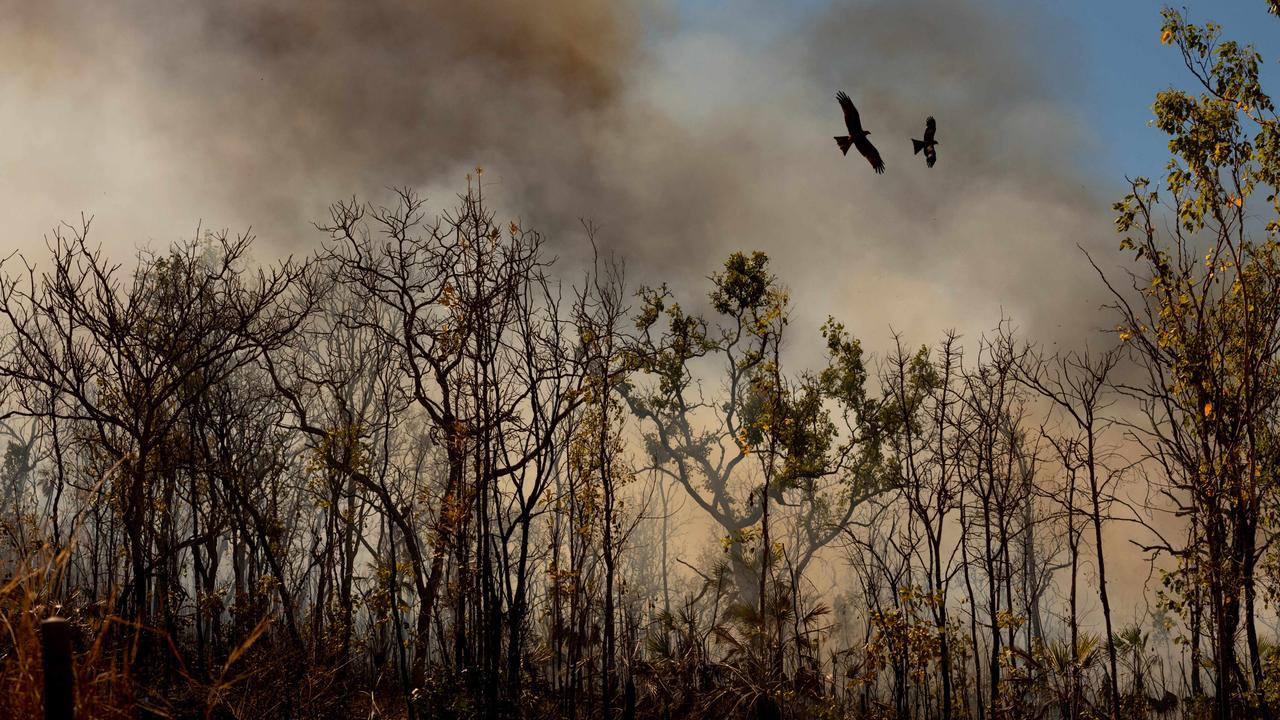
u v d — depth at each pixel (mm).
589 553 25969
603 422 24281
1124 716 22234
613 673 23797
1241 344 19219
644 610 35969
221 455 26516
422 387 23547
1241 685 19359
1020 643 33156
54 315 23469
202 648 21328
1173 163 19016
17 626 6789
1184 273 19562
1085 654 22359
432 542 22844
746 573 33906
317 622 23266
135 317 23922
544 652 22953
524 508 22172
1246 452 19156
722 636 24625
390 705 21609
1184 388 19891
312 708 19031
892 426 36781
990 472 25719
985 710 24312
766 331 28781
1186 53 18453
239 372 35438
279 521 26859
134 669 13547
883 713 23938
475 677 20344
